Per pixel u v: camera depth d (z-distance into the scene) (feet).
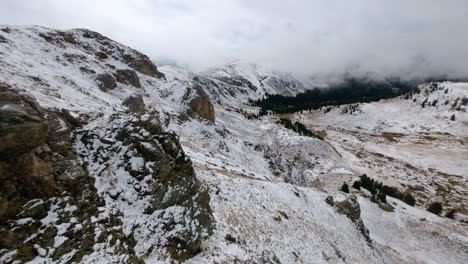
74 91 103.60
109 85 148.15
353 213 128.98
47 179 39.42
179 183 55.21
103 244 40.45
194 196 57.67
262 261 62.18
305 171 244.22
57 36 164.25
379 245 131.13
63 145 45.14
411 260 133.80
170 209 51.24
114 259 39.88
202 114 203.41
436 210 222.48
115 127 52.80
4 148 34.65
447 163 435.94
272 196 98.02
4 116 34.81
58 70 124.36
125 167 49.73
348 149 470.39
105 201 45.06
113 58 201.77
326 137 561.84
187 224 52.44
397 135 597.93
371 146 500.74
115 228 43.24
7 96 37.70
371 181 229.45
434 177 382.63
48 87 88.69
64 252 36.65
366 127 648.79
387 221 168.96
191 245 51.13
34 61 116.26
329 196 130.41
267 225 78.07
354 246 106.63
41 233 36.45
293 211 97.50
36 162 38.70
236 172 115.85
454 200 316.60
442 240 162.81
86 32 204.85
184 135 148.77
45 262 34.65
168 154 55.47
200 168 92.07
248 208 80.23
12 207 35.68
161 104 173.88
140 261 42.52
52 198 39.55
